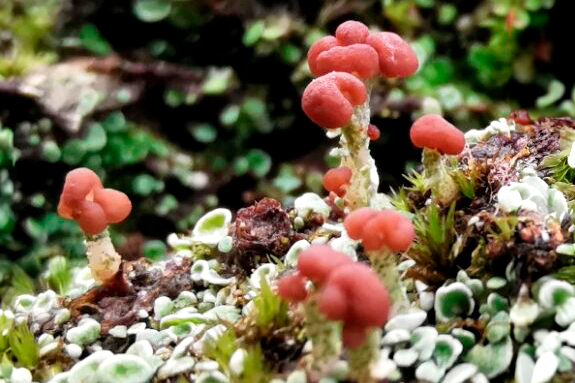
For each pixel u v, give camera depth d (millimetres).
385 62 68
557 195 69
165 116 117
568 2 117
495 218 66
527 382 62
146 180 113
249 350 65
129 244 112
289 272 71
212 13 118
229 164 118
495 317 65
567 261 65
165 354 68
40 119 108
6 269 105
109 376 67
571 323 63
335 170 70
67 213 70
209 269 74
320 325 62
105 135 110
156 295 74
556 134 77
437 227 68
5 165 106
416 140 67
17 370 68
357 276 58
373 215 63
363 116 69
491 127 80
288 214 77
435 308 66
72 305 73
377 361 62
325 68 68
